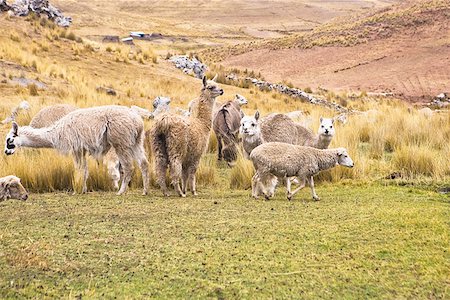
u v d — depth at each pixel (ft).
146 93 78.02
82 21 248.93
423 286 15.83
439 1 185.98
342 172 34.04
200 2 384.27
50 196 28.48
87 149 29.07
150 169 32.94
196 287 15.64
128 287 15.64
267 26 313.73
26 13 98.17
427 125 47.42
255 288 15.60
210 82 30.42
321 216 22.59
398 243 18.89
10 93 63.62
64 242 19.19
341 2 411.13
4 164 31.94
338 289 15.61
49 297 14.99
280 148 26.99
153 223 21.63
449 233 19.83
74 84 73.36
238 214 23.22
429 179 31.78
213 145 47.03
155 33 238.48
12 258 17.43
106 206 25.09
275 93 99.30
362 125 50.88
